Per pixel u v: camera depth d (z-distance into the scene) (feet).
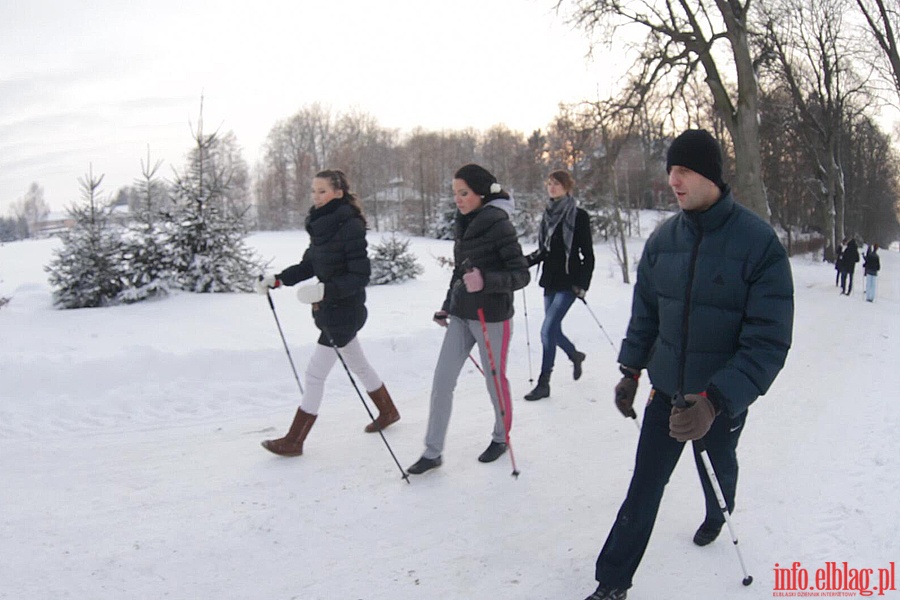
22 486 13.51
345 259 14.83
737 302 8.82
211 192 41.73
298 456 15.28
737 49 58.75
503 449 15.19
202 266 40.19
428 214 184.44
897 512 12.11
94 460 15.03
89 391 19.30
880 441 16.12
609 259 94.38
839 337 32.91
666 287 9.42
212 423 17.85
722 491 10.22
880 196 189.57
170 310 33.63
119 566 10.57
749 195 59.41
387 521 12.19
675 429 8.21
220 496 13.17
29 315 31.78
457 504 12.89
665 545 11.26
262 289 15.56
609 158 64.18
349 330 15.05
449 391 14.28
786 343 8.51
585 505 12.88
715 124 92.22
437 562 10.80
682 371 9.19
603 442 16.37
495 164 195.62
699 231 9.08
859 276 95.76
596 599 9.32
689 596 9.75
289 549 11.19
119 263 37.11
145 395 19.17
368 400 20.10
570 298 20.02
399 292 47.26
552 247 19.90
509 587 10.07
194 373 21.09
